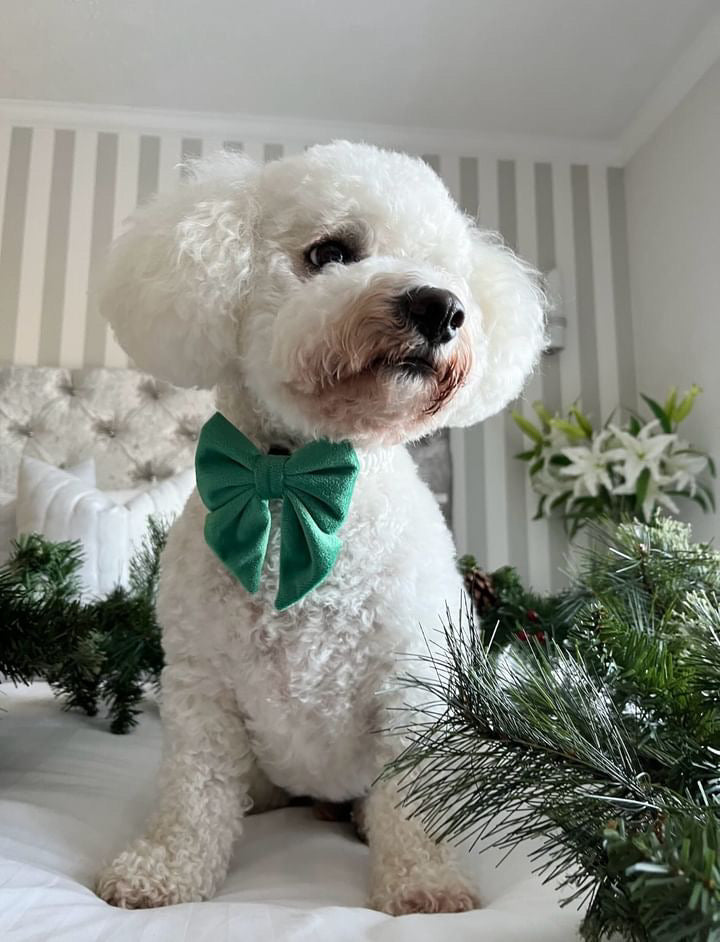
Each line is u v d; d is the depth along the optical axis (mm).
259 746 851
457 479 2770
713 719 523
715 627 571
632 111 2746
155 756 1102
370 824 779
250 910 621
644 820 442
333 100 2684
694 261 2492
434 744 535
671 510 2510
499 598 1330
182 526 882
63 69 2520
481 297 1031
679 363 2584
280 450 892
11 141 2758
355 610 796
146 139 2822
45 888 658
